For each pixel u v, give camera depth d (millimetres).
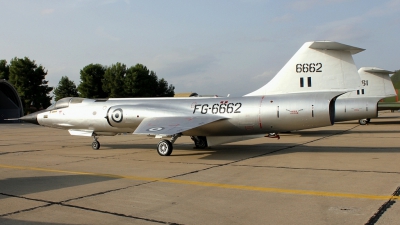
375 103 20766
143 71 66500
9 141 19109
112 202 6117
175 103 13047
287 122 11094
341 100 21562
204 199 6207
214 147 14125
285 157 11008
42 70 63719
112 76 65312
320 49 11312
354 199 5953
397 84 34844
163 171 9031
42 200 6328
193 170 9070
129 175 8586
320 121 10852
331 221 4867
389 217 4945
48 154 13203
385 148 12688
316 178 7730
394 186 6789
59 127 15109
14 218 5297
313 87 11367
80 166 10172
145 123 11992
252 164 9828
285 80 11750
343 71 11094
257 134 12039
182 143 16125
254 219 5047
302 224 4781
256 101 11570
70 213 5512
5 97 47062
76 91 78000
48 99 63688
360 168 8781
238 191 6734
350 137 17344
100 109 14039
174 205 5863
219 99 12438
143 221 5070
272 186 7086
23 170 9602
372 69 24609
